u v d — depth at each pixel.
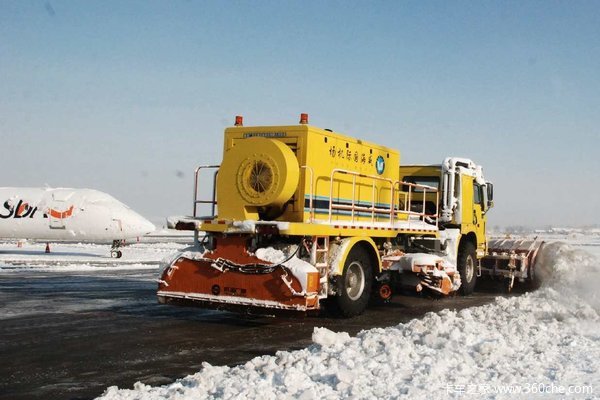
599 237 92.25
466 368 5.82
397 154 12.95
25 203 28.55
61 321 10.11
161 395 5.25
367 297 10.85
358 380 5.43
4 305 12.19
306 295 8.87
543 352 6.64
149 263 27.36
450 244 13.86
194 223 9.87
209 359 7.34
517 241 17.08
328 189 10.53
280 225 9.02
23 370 6.68
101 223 28.78
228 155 10.02
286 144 10.20
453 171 14.41
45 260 28.00
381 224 11.38
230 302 9.35
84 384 6.12
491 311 9.99
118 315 10.86
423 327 7.93
